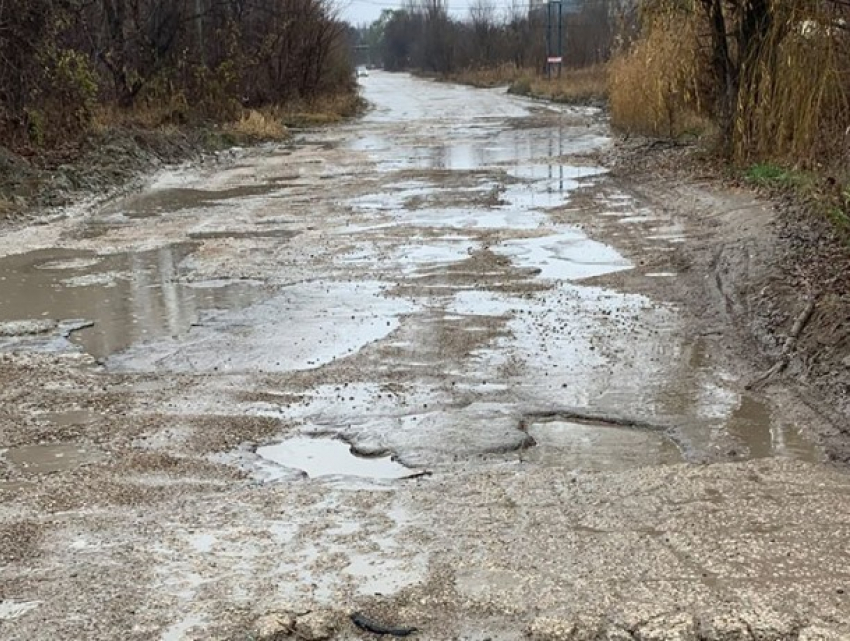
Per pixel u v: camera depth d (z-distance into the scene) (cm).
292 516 476
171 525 468
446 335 785
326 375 696
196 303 914
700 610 378
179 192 1731
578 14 7438
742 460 537
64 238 1272
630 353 735
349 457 558
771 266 926
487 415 613
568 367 704
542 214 1364
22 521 476
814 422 593
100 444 580
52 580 416
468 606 388
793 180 1302
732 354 729
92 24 2523
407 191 1645
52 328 840
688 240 1138
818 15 1166
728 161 1666
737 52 1680
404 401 641
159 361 741
